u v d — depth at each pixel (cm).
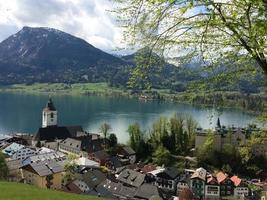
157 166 8781
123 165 9162
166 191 7538
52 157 8438
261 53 937
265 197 3806
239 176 8162
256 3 796
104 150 10119
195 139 9750
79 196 1998
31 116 17012
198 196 7450
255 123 1227
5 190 1961
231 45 974
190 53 999
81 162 8100
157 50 988
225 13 922
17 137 11350
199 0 856
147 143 9875
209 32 970
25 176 6862
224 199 7244
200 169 7881
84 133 11956
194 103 1161
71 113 18338
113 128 13888
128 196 6300
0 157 6106
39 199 1825
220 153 8706
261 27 834
